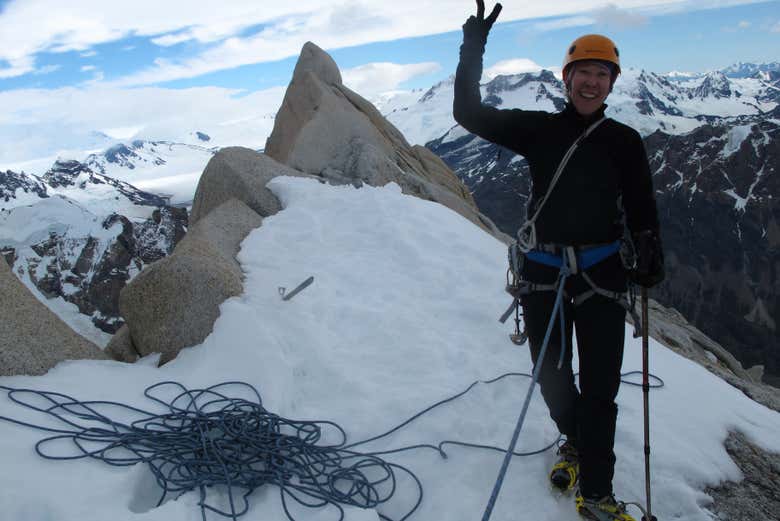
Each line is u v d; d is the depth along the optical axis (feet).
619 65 12.16
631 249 12.53
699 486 15.44
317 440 15.65
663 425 17.43
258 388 16.93
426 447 15.66
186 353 19.24
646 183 12.17
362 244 28.96
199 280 20.26
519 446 15.83
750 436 18.29
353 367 19.04
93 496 12.16
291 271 25.49
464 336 21.47
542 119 12.82
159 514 11.81
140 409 15.81
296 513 13.04
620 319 12.59
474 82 12.89
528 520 13.65
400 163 48.78
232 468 13.97
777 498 15.84
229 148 36.55
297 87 49.80
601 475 12.54
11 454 12.78
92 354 18.52
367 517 12.83
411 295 24.58
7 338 16.40
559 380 13.26
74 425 14.33
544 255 12.79
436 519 13.73
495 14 12.97
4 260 18.75
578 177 12.34
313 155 42.55
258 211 33.50
